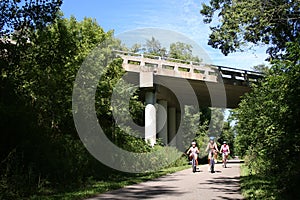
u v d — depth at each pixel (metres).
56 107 18.00
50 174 14.36
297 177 9.20
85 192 12.69
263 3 17.94
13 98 14.75
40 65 17.22
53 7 16.80
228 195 11.88
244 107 18.08
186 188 14.15
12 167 12.69
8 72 15.28
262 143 13.98
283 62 8.99
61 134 18.12
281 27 18.95
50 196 11.91
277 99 9.27
